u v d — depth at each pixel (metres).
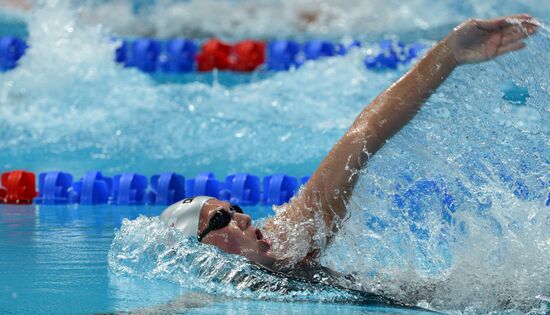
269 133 25.11
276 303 9.94
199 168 23.11
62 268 12.14
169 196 20.94
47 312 9.41
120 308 9.58
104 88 29.75
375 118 11.03
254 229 10.99
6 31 37.53
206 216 10.88
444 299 10.20
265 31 41.41
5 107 28.12
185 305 9.74
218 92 30.33
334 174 10.96
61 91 29.33
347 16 41.09
